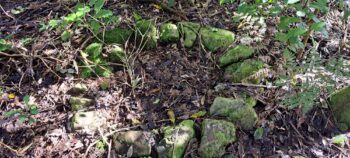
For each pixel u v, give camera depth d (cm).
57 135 179
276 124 187
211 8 235
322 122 190
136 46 216
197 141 178
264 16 209
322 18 222
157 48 215
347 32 223
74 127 180
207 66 208
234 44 213
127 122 185
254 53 209
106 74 203
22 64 206
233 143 178
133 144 174
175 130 177
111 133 180
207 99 194
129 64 205
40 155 172
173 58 210
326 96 193
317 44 207
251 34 217
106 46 212
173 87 199
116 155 173
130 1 236
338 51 209
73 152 173
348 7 207
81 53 208
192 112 189
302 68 185
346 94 187
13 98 193
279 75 189
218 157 174
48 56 208
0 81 200
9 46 205
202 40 215
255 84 197
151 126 183
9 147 174
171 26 218
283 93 190
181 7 234
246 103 187
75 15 192
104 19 220
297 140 183
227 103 187
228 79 201
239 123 184
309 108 185
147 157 172
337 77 189
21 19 230
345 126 189
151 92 197
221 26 225
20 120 180
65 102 192
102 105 191
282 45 207
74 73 203
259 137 181
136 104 192
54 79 201
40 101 192
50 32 219
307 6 179
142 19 224
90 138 178
